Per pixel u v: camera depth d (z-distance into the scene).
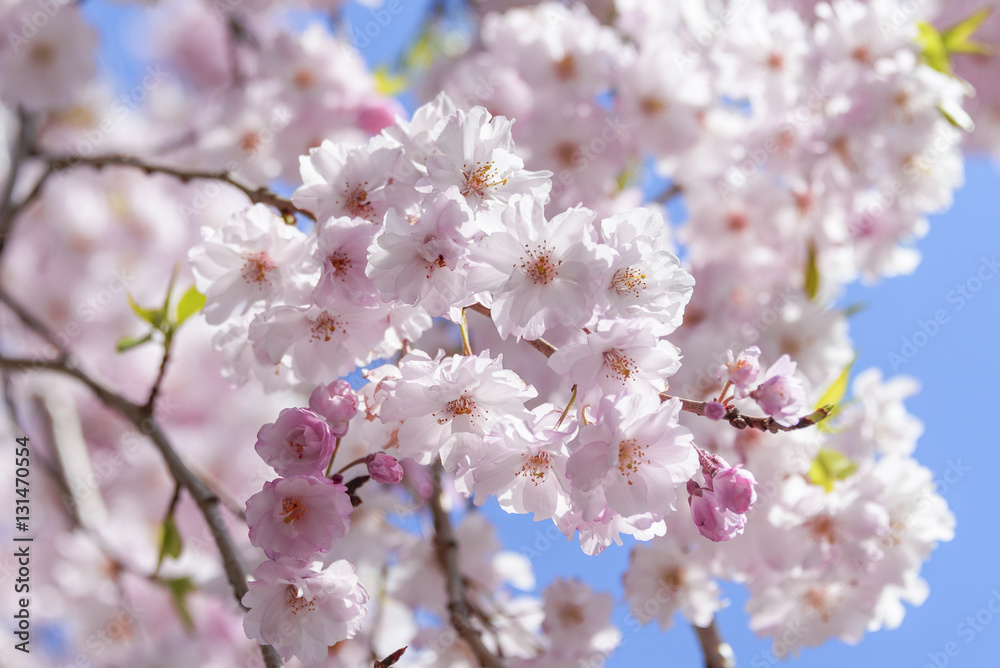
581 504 0.72
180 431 1.41
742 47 1.11
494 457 0.73
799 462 0.91
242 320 0.78
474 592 1.04
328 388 0.74
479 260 0.73
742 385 0.74
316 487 0.73
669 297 0.73
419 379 0.74
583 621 0.97
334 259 0.74
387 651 1.08
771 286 1.22
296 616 0.74
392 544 1.04
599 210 1.13
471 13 1.48
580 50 1.13
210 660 1.17
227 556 0.83
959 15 1.39
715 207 1.20
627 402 0.72
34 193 1.06
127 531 1.27
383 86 1.22
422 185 0.75
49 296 1.49
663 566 0.93
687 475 0.72
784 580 0.92
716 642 0.92
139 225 1.54
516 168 0.75
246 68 1.64
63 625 1.28
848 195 1.13
